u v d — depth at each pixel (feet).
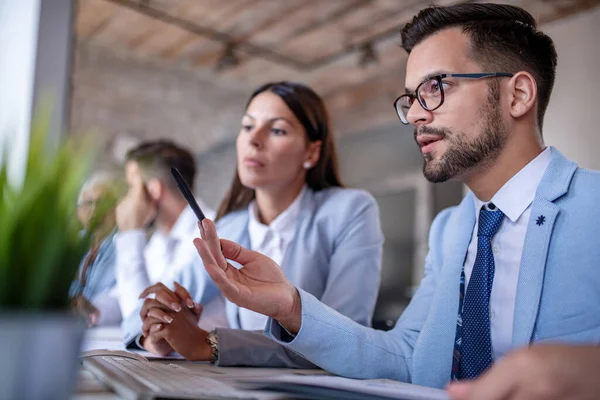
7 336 1.16
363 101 14.61
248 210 4.86
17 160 1.40
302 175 4.76
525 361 1.40
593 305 2.57
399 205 14.34
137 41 12.17
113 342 4.17
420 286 3.58
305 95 4.72
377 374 2.93
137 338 3.70
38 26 5.16
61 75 5.20
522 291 2.70
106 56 12.03
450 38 2.99
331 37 11.95
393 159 14.35
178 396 1.66
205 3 10.56
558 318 2.62
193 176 7.82
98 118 11.91
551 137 11.07
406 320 3.42
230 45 11.91
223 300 4.80
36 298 1.26
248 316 4.37
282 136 4.58
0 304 1.23
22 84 5.06
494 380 1.41
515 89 2.95
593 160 10.44
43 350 1.19
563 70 11.01
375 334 3.11
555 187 2.83
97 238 1.70
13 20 5.14
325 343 2.80
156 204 7.38
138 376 2.04
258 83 13.88
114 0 10.43
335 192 4.72
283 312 2.70
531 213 2.82
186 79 13.09
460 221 3.25
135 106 12.43
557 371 1.37
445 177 3.03
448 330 2.99
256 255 2.73
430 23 3.06
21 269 1.26
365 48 12.05
